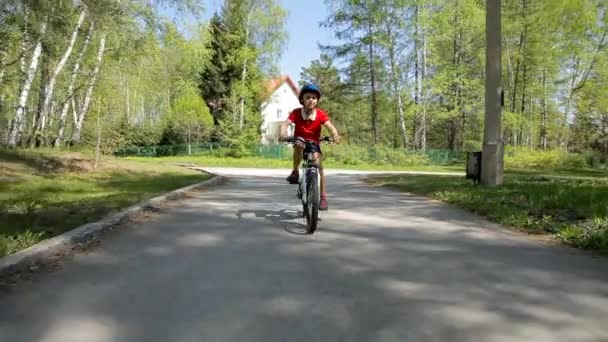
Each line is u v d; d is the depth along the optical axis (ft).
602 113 136.26
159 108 172.96
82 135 76.18
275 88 166.30
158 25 60.18
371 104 149.59
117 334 10.11
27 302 11.93
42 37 44.98
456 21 129.39
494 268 15.23
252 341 9.78
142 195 31.53
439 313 11.32
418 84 131.85
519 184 37.47
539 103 145.69
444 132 195.11
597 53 120.47
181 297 12.34
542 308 11.69
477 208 27.45
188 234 20.31
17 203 27.32
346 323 10.69
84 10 50.78
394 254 16.99
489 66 38.99
